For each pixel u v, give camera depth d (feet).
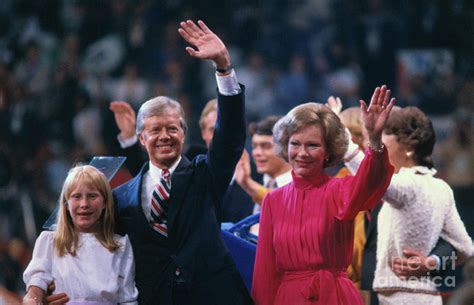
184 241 37.91
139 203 38.60
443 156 99.91
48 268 37.91
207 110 52.19
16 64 119.03
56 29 124.98
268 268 37.27
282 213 37.04
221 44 37.35
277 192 37.68
